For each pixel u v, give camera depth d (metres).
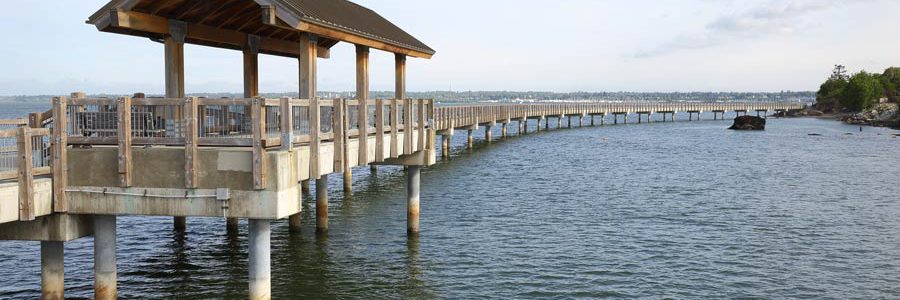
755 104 148.62
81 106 12.27
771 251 21.25
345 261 19.39
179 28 14.90
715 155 57.34
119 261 19.03
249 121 15.04
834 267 19.44
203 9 15.16
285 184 11.85
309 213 26.56
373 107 17.23
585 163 49.16
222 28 17.23
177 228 22.80
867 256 20.70
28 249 20.95
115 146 12.41
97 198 12.08
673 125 117.62
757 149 64.06
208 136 12.26
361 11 24.12
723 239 22.89
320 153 13.80
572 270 18.84
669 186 36.62
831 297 16.78
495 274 18.38
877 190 35.41
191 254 19.83
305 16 13.39
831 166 48.12
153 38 16.09
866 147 66.38
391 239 22.19
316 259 19.53
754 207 29.56
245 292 16.28
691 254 20.78
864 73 146.88
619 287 17.36
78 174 12.13
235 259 19.25
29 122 12.80
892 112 113.38
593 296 16.64
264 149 11.52
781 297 16.75
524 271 18.69
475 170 43.19
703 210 28.66
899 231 24.39
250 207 11.63
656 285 17.58
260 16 17.02
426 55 24.73
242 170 11.60
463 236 22.86
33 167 11.84
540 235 23.22
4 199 11.25
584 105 105.69
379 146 17.31
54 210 12.05
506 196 32.06
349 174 32.09
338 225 24.27
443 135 49.56
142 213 11.97
